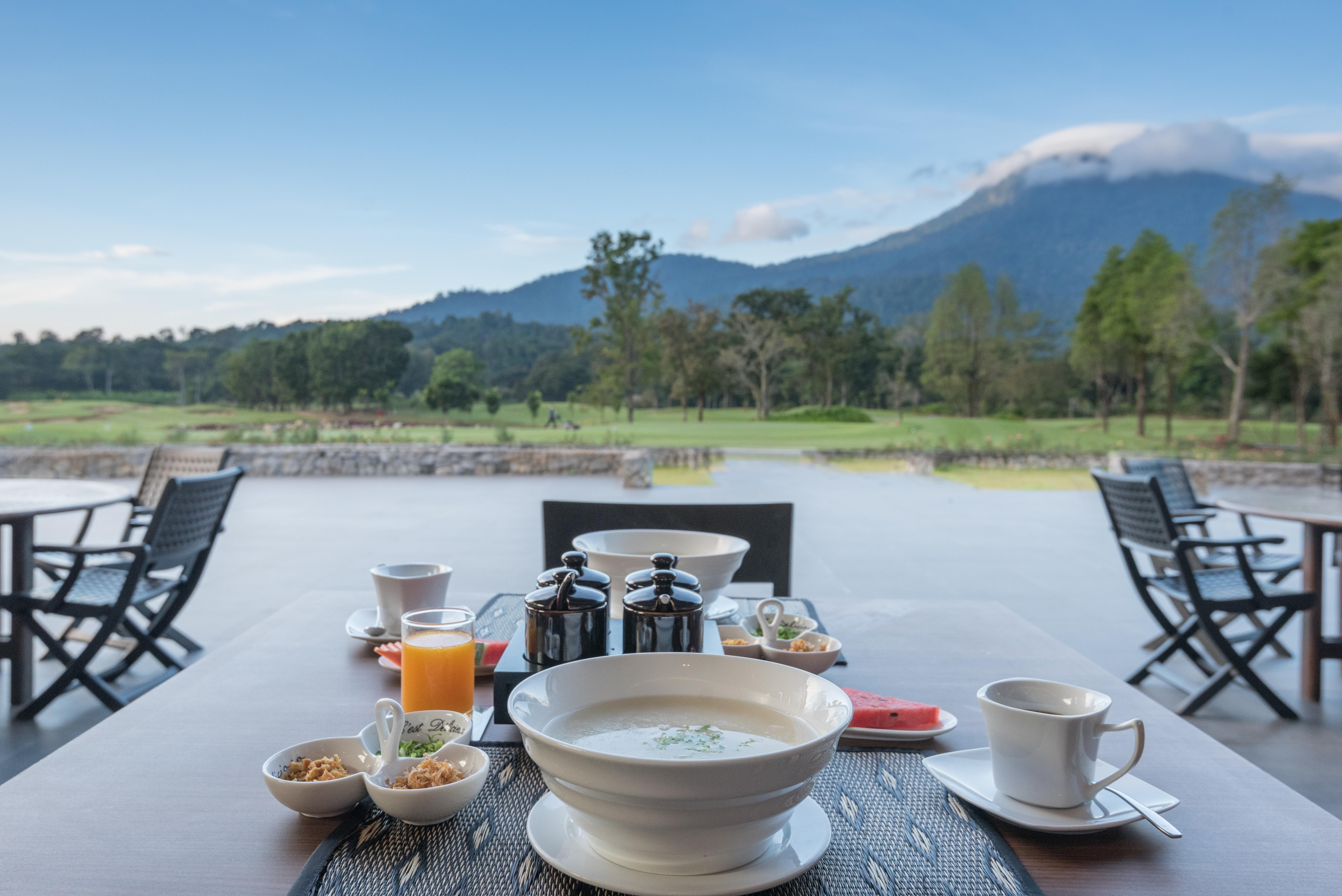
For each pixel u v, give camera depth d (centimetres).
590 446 1321
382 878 59
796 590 446
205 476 255
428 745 80
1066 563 528
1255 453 1591
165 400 3191
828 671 110
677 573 89
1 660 304
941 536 635
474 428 2117
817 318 5034
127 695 262
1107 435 1955
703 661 68
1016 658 117
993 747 72
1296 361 2478
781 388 5178
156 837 65
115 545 252
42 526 639
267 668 108
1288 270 2292
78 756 80
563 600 84
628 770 48
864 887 58
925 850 64
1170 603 422
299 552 540
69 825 66
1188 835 67
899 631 131
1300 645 351
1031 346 4631
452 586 440
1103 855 64
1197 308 2452
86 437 1488
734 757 50
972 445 1559
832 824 69
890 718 88
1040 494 946
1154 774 79
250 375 3350
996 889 58
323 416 2889
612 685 67
